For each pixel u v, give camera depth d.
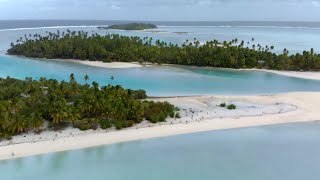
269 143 84.88
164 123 94.12
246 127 94.31
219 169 72.12
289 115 104.31
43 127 86.88
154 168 71.69
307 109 110.56
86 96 92.50
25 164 71.44
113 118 92.00
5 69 177.75
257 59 190.00
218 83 149.38
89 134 85.25
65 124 89.50
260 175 70.19
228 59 183.38
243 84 148.12
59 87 111.38
